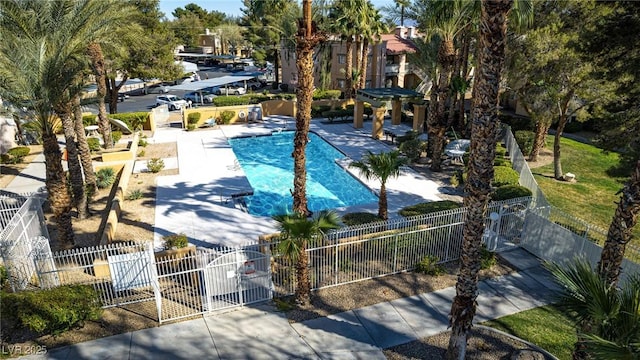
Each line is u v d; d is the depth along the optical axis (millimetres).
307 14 14227
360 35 38875
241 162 26719
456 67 28781
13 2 13508
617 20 15078
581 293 7371
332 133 31938
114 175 22578
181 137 30891
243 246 13031
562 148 27703
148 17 37594
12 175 22531
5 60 12789
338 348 10477
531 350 10062
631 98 17078
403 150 25203
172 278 13078
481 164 8734
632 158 16531
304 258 11508
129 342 10398
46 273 11750
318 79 52219
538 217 14922
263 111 37719
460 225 14594
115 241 15344
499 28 8000
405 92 31359
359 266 13867
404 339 10852
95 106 29031
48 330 10438
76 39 14188
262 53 61469
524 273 14023
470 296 9500
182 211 18156
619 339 6707
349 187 22203
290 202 20234
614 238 10000
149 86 57062
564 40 19375
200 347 10320
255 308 11898
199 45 94312
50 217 17578
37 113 12992
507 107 39375
